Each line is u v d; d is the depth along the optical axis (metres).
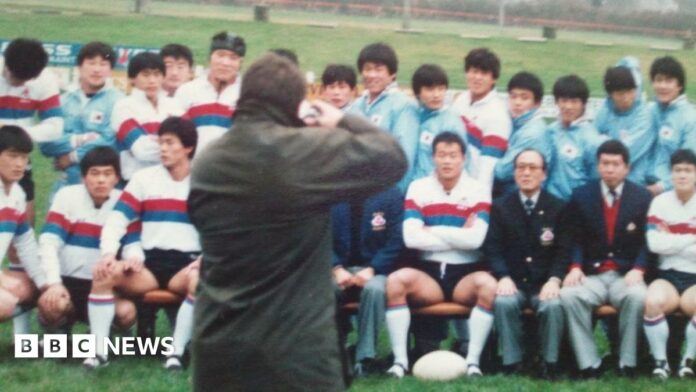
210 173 4.48
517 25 55.47
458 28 50.12
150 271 8.05
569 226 8.05
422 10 54.47
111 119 8.97
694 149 8.80
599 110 9.25
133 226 8.07
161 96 8.95
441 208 7.98
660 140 8.91
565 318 7.76
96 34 35.53
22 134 7.79
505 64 36.81
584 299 7.75
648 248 7.99
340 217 7.99
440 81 8.61
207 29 38.22
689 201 7.89
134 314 7.99
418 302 7.96
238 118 4.55
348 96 8.93
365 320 7.82
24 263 7.97
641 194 8.07
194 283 7.75
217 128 8.64
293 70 4.59
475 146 8.78
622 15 56.78
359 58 8.87
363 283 7.86
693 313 7.82
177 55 9.97
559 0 60.38
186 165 8.06
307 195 4.39
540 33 50.25
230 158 4.46
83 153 9.16
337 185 4.42
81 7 42.84
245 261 4.41
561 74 35.69
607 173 7.97
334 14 53.38
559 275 7.95
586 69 36.88
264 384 4.41
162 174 8.09
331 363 4.47
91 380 7.44
